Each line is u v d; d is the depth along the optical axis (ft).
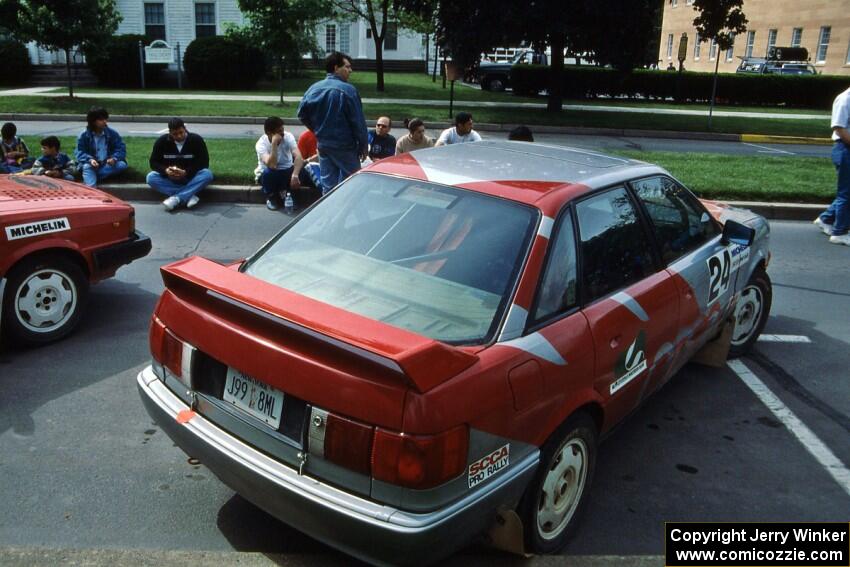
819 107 100.01
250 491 9.53
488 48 70.23
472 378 8.73
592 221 11.60
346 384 8.51
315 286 10.48
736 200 35.65
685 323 13.82
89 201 18.51
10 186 18.83
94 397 15.24
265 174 32.04
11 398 15.03
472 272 10.27
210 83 91.20
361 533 8.45
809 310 22.67
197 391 10.32
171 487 12.19
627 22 67.82
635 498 12.57
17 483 12.10
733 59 162.81
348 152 26.86
